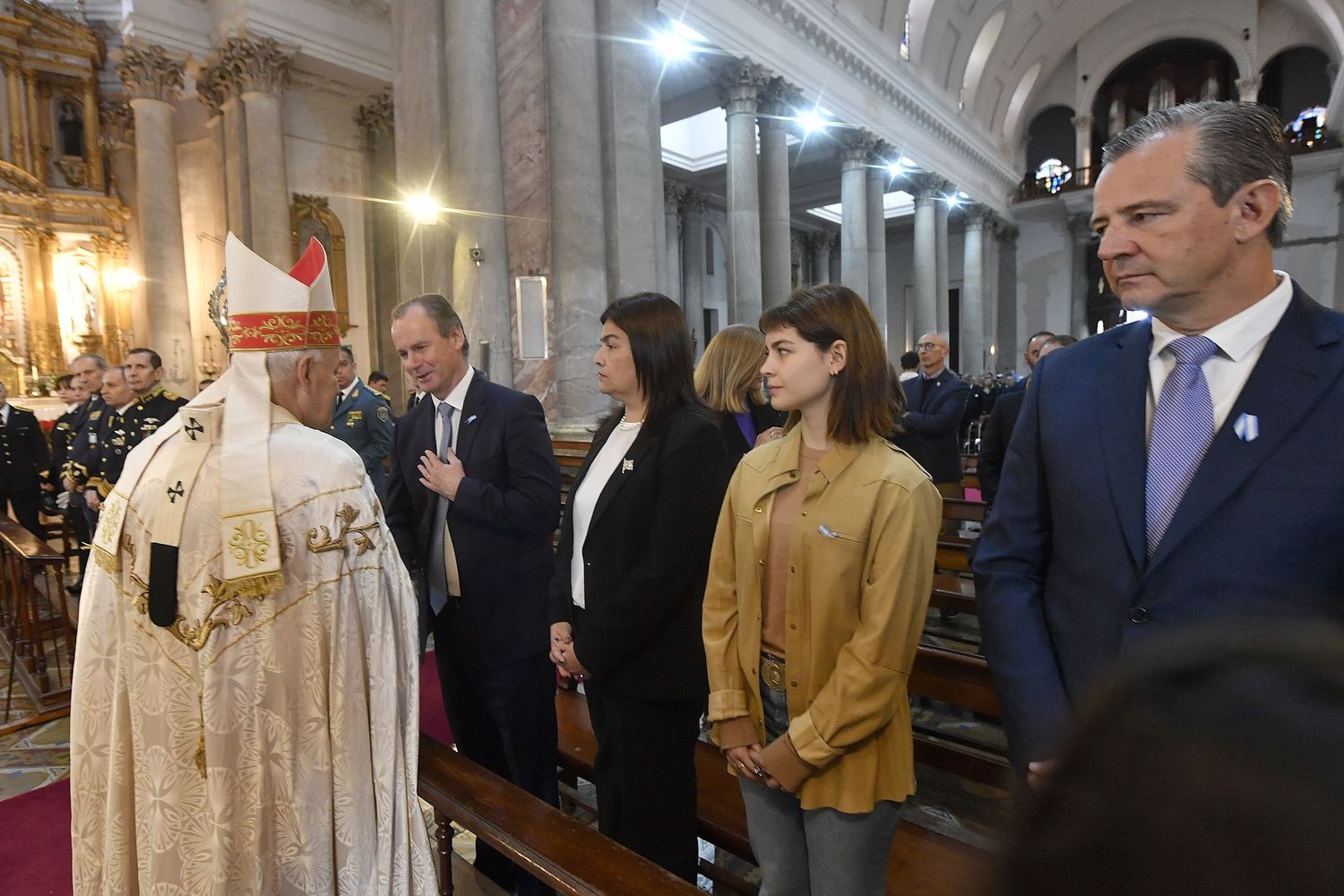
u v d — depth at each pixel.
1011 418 3.86
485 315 6.83
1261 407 1.00
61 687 3.82
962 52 18.44
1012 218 23.84
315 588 1.24
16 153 14.15
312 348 1.36
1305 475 0.96
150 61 11.33
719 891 2.28
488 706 2.18
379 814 1.28
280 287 1.32
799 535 1.43
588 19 6.96
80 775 1.32
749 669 1.52
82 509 5.27
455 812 1.41
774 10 11.98
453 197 6.89
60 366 14.58
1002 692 1.18
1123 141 1.10
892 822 1.41
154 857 1.23
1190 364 1.08
